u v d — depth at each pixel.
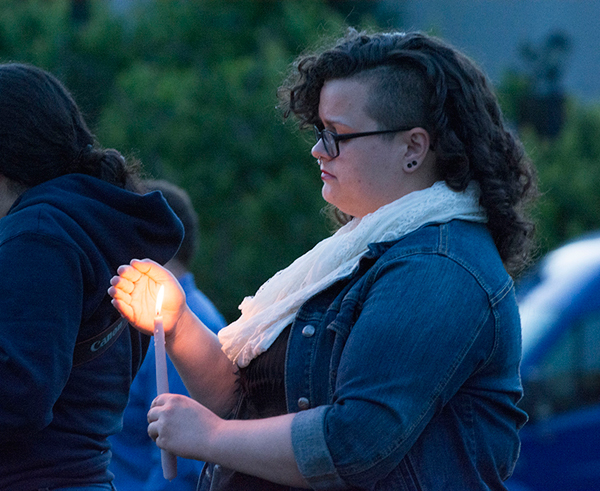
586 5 58.44
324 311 6.72
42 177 6.96
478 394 6.39
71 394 6.79
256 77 36.38
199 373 7.54
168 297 7.05
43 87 6.93
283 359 6.80
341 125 6.70
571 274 23.67
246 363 7.09
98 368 7.02
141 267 6.82
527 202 7.20
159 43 39.84
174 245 7.27
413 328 5.90
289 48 39.31
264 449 6.01
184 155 34.47
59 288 6.17
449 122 6.65
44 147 6.87
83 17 47.16
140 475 10.85
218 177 34.12
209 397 7.63
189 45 39.78
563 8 58.47
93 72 39.38
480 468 6.43
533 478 22.31
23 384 5.91
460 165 6.64
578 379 22.56
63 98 7.11
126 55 39.72
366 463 5.79
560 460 22.22
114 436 11.08
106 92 38.84
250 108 35.12
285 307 6.88
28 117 6.79
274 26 39.88
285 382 6.66
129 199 6.97
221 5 39.97
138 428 10.91
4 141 6.76
